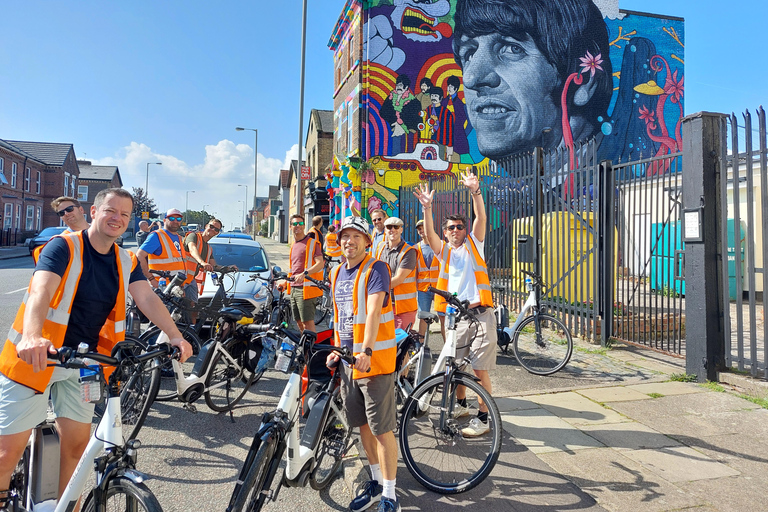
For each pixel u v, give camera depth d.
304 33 15.75
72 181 48.88
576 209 7.88
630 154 18.38
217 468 3.72
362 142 16.50
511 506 3.07
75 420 2.56
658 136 18.66
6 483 2.38
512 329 6.50
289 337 2.87
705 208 5.52
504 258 9.67
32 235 39.19
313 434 3.00
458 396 3.72
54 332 2.42
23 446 2.38
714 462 3.63
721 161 5.48
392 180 16.58
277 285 6.73
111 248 2.65
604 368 6.26
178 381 4.31
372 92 16.50
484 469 3.18
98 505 2.15
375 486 3.13
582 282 7.89
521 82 17.44
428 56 16.81
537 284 6.58
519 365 6.46
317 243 7.12
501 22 17.34
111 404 2.22
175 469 3.69
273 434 2.61
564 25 17.83
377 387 2.93
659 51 18.70
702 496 3.16
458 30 17.02
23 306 2.40
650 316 6.95
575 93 17.88
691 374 5.67
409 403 3.47
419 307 6.40
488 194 10.10
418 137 16.73
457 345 4.18
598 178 7.48
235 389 5.36
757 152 5.12
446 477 3.36
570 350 6.04
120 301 2.66
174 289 5.24
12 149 37.91
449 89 16.94
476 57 17.14
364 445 3.16
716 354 5.54
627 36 18.36
